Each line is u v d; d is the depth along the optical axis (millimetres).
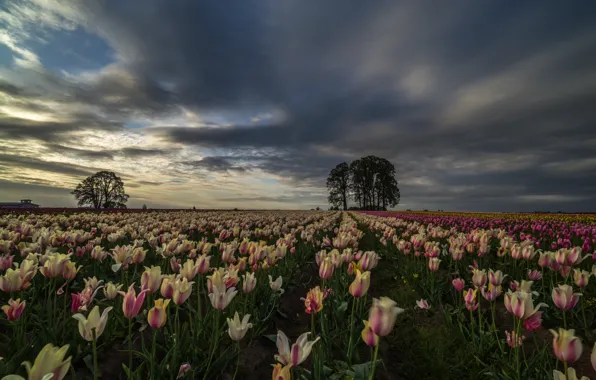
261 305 4684
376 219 20203
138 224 11836
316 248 10758
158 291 4723
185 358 3275
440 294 5434
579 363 3631
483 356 3650
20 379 1501
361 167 83000
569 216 26578
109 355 3547
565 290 3135
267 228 10867
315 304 3211
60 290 3803
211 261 7195
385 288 6961
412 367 3633
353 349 3463
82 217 14922
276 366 2029
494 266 7539
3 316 4160
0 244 5703
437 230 10172
